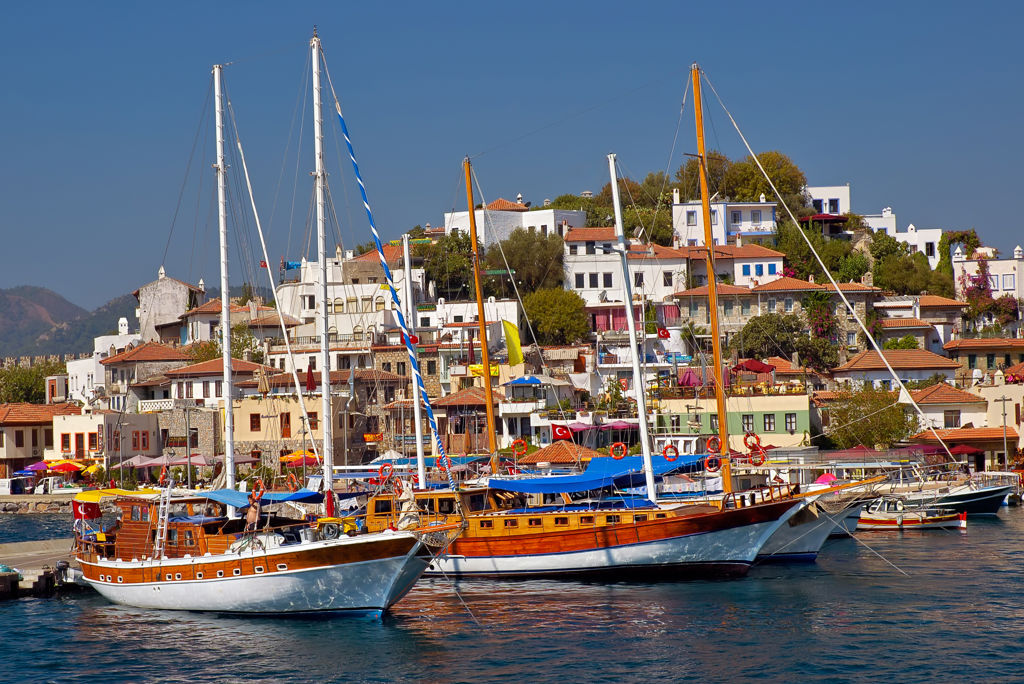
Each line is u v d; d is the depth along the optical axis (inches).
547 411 3826.3
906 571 2374.5
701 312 5017.2
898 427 3737.7
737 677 1614.2
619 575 2309.3
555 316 4980.3
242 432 4141.2
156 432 4397.1
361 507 2588.6
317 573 1929.1
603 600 2118.6
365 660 1727.4
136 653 1796.3
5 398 6205.7
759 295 4933.6
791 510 2343.8
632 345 2389.3
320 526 2027.6
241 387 4500.5
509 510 2428.6
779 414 3624.5
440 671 1664.6
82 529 2277.3
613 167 2425.0
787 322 4778.5
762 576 2348.7
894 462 3097.9
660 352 4704.7
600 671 1651.1
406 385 4308.6
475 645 1802.4
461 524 1982.0
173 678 1663.4
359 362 4532.5
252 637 1873.8
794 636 1829.5
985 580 2247.8
